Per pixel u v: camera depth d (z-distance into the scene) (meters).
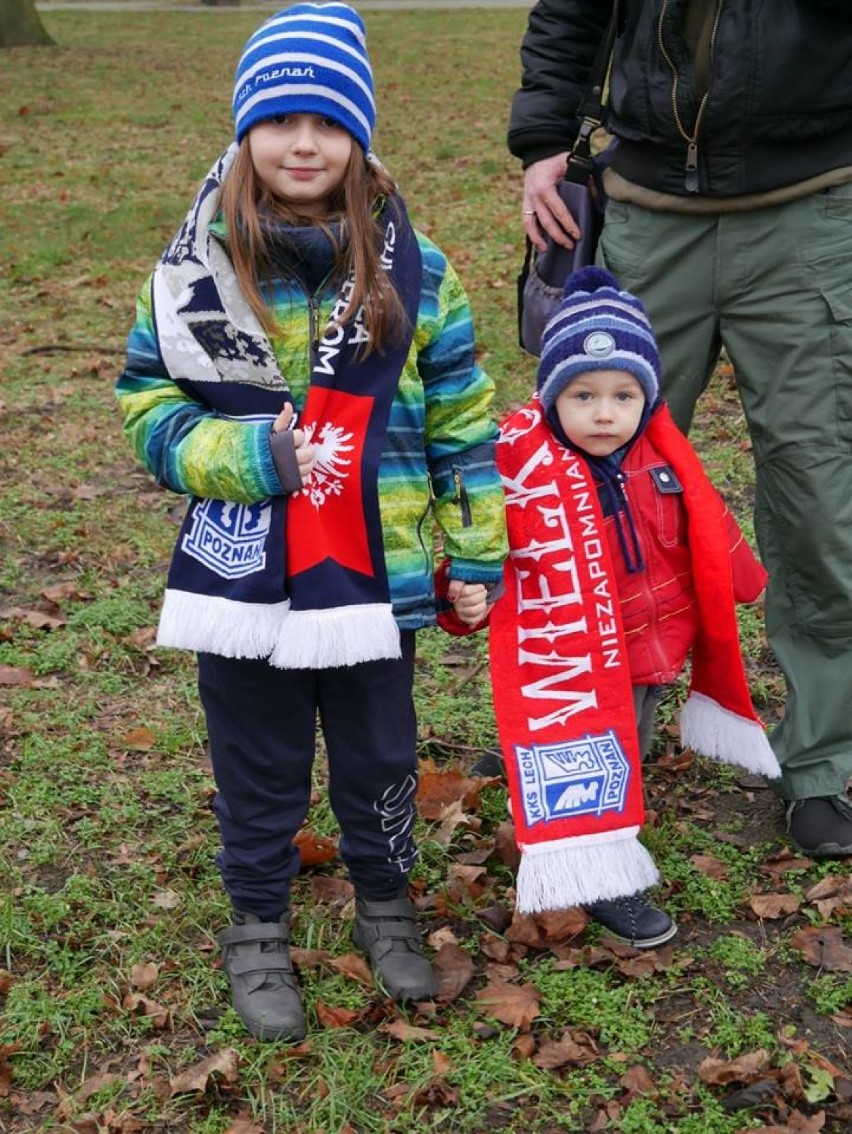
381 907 2.96
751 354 3.20
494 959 3.00
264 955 2.85
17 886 3.28
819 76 2.94
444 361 2.64
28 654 4.41
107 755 3.85
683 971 2.95
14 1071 2.72
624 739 2.94
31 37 23.48
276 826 2.81
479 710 4.05
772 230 3.08
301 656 2.48
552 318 2.96
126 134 15.28
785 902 3.12
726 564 2.96
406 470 2.59
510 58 20.75
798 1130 2.50
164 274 2.53
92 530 5.38
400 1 31.12
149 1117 2.59
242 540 2.51
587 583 2.92
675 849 3.36
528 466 2.94
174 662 4.39
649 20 3.04
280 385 2.50
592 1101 2.61
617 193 3.26
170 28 26.75
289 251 2.49
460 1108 2.60
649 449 3.01
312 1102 2.62
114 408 6.87
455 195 11.34
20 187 12.63
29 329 8.22
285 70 2.46
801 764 3.33
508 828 3.39
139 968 2.97
